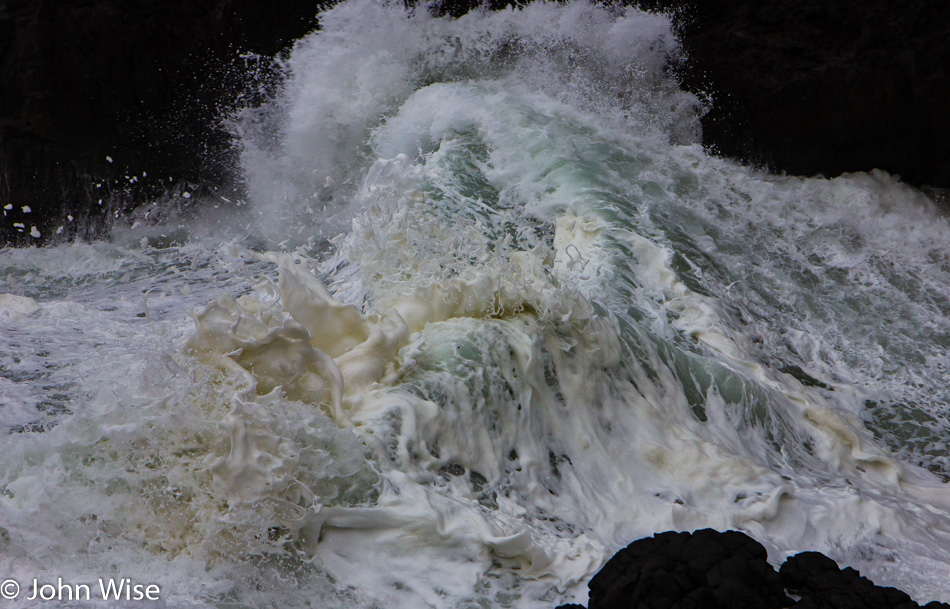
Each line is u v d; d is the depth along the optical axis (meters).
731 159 18.02
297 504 5.71
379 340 7.09
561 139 13.78
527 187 12.70
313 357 6.66
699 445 7.69
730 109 17.98
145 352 6.75
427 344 7.39
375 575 5.78
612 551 6.31
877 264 13.77
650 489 7.34
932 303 12.79
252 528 5.55
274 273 12.16
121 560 5.48
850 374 10.56
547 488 7.04
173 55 16.88
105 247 14.55
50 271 13.13
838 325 11.64
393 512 5.98
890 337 11.59
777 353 10.48
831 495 7.71
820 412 9.01
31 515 5.45
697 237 12.32
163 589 5.28
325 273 10.59
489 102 14.92
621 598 5.25
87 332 9.16
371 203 11.50
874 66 17.30
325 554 5.80
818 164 17.81
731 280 11.66
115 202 16.61
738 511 7.13
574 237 11.55
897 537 7.32
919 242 15.00
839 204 16.12
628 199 12.59
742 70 17.80
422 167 12.99
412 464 6.45
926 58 17.11
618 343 8.11
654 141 15.79
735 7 18.03
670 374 8.38
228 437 5.71
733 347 9.80
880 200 16.83
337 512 5.86
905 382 10.53
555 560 6.02
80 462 5.71
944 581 6.75
